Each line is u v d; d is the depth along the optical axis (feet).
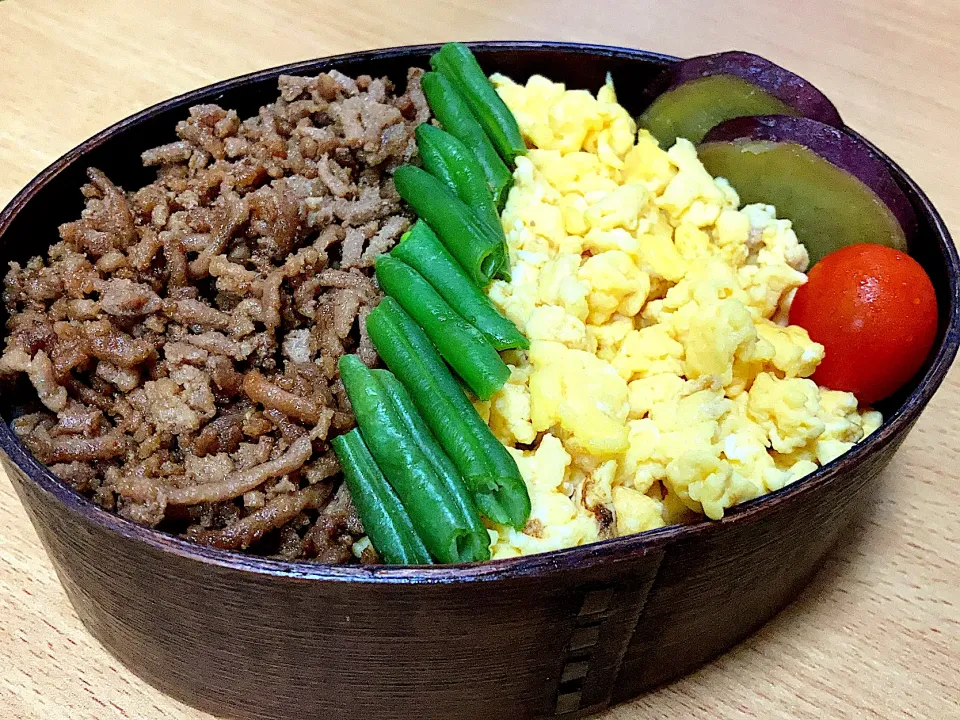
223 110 0.68
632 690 0.59
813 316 0.64
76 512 0.49
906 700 0.60
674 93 0.74
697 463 0.54
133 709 0.59
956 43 1.06
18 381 0.57
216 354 0.57
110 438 0.55
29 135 0.90
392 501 0.55
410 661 0.51
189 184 0.64
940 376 0.56
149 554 0.48
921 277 0.62
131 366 0.57
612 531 0.57
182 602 0.51
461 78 0.71
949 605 0.64
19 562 0.64
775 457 0.61
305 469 0.56
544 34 1.04
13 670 0.59
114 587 0.53
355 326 0.61
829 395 0.63
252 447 0.56
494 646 0.51
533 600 0.49
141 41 1.00
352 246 0.63
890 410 0.66
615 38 1.04
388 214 0.66
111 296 0.57
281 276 0.60
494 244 0.61
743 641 0.63
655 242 0.67
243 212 0.61
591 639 0.53
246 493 0.54
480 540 0.53
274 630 0.50
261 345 0.58
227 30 1.02
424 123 0.69
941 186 0.90
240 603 0.49
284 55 0.99
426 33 1.03
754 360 0.61
